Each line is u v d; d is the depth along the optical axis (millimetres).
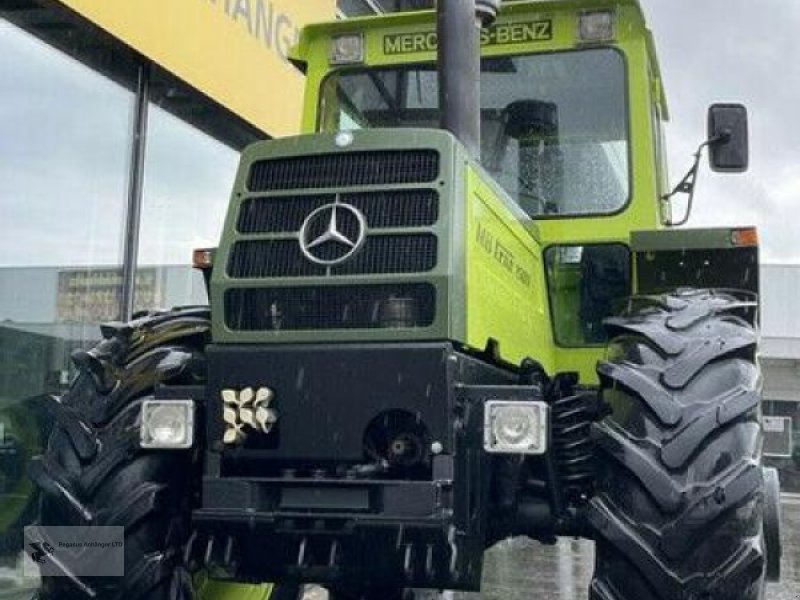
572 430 4070
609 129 4715
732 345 3428
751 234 4203
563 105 4785
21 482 6555
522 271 4168
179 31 7426
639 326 3586
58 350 6930
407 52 5090
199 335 3936
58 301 6934
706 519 3154
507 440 3295
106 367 3766
